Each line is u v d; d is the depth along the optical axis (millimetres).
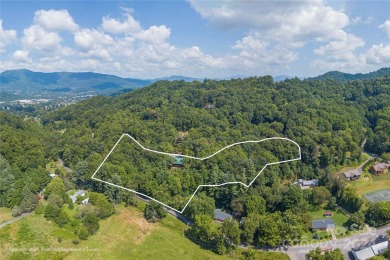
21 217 94000
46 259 75938
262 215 105062
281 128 162875
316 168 137750
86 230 89375
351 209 113500
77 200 107000
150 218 104188
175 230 101062
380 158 153500
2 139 132750
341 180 123062
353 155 150000
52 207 93812
